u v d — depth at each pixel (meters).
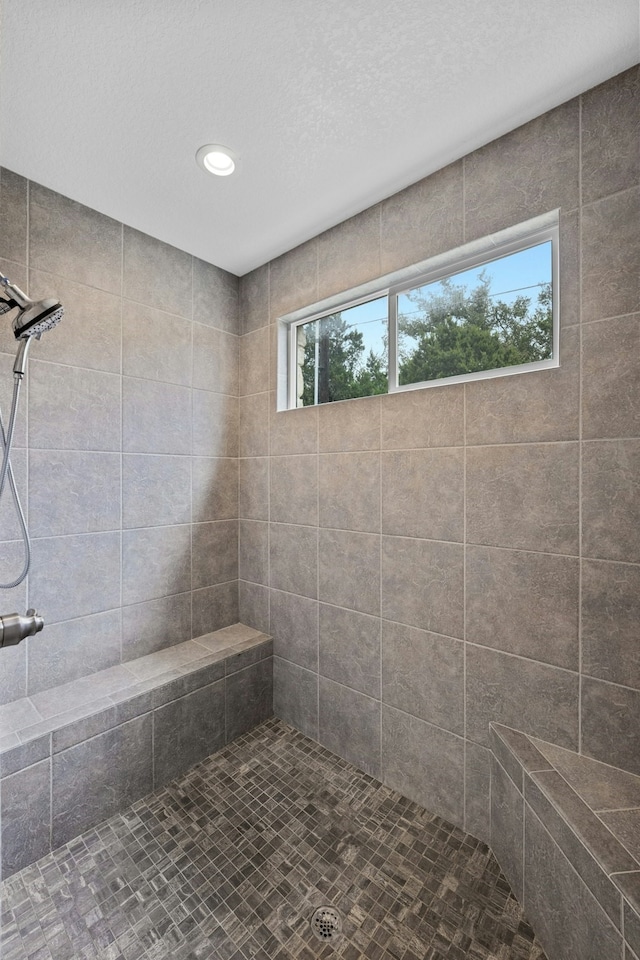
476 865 1.40
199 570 2.22
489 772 1.47
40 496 1.66
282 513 2.17
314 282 2.02
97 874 1.36
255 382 2.31
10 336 1.58
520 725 1.41
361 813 1.62
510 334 1.55
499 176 1.44
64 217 1.72
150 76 1.20
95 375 1.81
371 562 1.80
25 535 1.40
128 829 1.54
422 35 1.10
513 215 1.42
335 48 1.13
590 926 0.96
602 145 1.25
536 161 1.36
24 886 1.32
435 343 1.74
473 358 1.64
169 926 1.21
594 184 1.26
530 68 1.19
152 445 2.02
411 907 1.27
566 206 1.31
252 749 1.98
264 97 1.27
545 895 1.14
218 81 1.22
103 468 1.84
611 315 1.23
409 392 1.68
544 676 1.36
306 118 1.35
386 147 1.48
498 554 1.45
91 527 1.81
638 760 1.20
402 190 1.70
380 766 1.78
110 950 1.15
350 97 1.28
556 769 1.24
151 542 2.02
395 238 1.72
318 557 2.01
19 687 1.62
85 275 1.78
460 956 1.14
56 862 1.41
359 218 1.84
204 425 2.23
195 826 1.55
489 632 1.47
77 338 1.76
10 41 1.09
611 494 1.24
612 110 1.23
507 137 1.43
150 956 1.14
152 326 2.01
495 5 1.03
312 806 1.65
